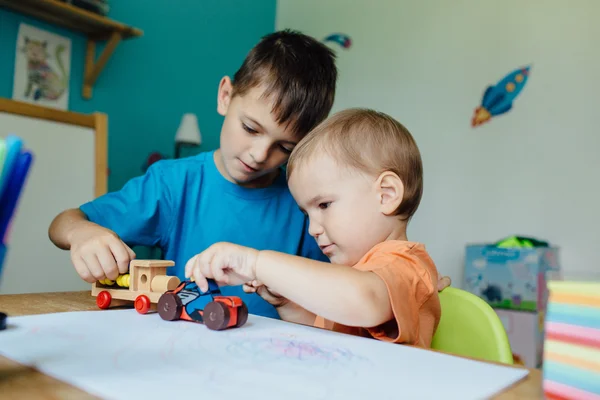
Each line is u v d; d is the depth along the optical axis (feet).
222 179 3.32
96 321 1.62
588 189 6.83
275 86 2.71
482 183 7.66
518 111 7.41
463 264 7.73
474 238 7.67
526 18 7.40
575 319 0.98
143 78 7.45
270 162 2.88
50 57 6.34
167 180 3.26
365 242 2.28
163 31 7.73
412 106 8.40
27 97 6.10
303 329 1.66
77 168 4.93
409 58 8.47
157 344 1.33
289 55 2.88
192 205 3.29
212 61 8.59
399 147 2.36
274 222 3.34
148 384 0.99
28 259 4.46
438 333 2.38
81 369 1.08
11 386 0.97
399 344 1.53
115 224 2.98
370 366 1.21
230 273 1.82
